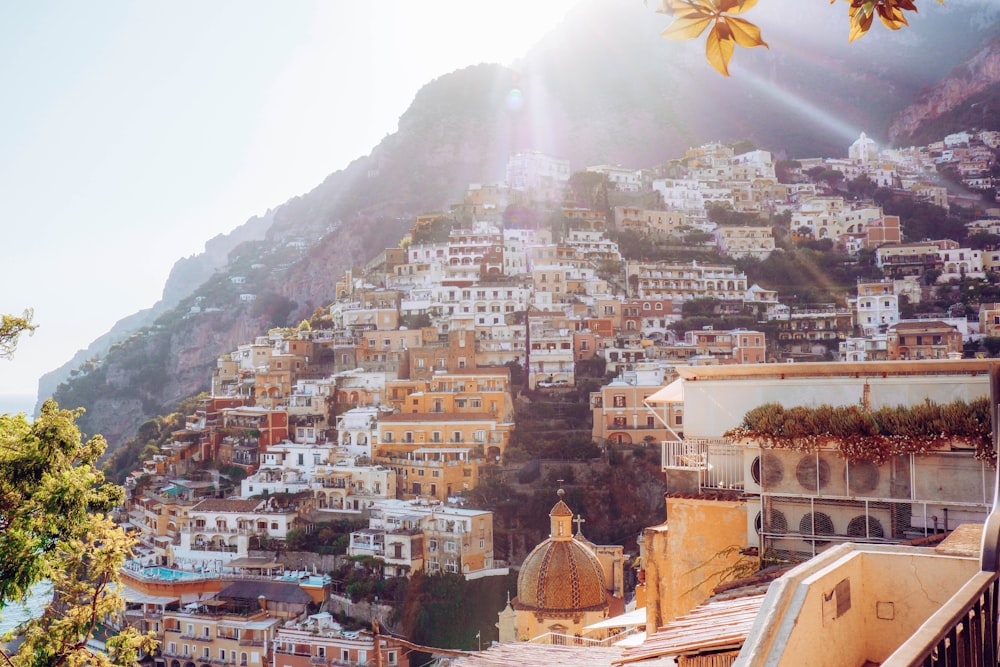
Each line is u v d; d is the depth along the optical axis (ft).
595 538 365.61
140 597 343.26
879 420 67.15
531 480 390.63
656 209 647.97
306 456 434.71
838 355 475.31
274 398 508.12
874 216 605.73
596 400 414.21
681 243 613.52
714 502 73.00
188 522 387.34
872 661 32.68
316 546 362.33
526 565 169.58
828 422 68.28
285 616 319.68
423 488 393.70
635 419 407.23
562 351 468.34
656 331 516.73
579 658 67.56
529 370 469.16
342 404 480.64
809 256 583.17
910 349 444.14
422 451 409.69
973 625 21.54
